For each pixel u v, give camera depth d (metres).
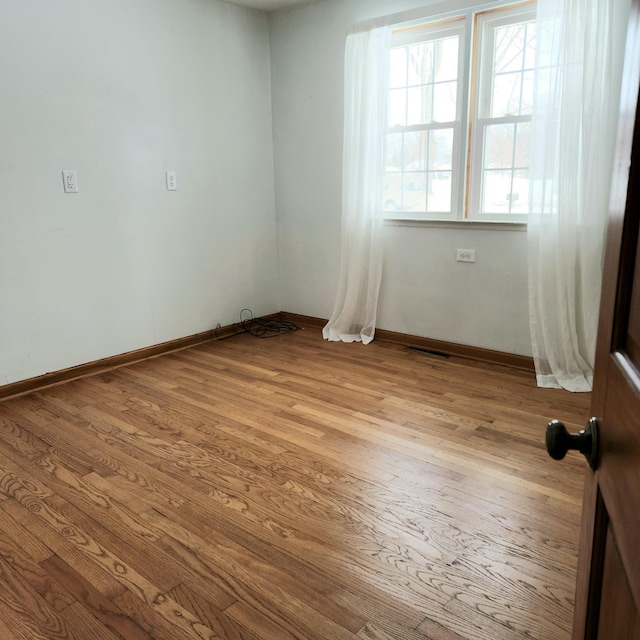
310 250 4.38
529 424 2.64
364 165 3.76
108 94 3.28
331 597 1.57
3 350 3.02
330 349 3.90
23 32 2.86
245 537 1.84
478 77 3.34
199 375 3.40
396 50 3.67
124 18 3.29
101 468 2.29
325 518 1.94
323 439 2.52
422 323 3.85
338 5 3.78
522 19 3.13
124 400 3.01
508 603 1.54
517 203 3.36
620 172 0.67
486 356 3.57
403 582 1.63
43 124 3.01
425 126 3.61
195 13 3.69
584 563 0.81
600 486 0.71
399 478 2.19
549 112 2.90
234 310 4.34
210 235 4.05
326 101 3.99
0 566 1.72
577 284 3.05
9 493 2.12
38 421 2.76
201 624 1.48
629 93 0.64
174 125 3.67
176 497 2.08
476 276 3.52
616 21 2.71
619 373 0.62
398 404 2.90
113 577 1.67
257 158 4.32
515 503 2.01
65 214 3.18
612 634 0.63
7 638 1.45
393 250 3.88
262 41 4.20
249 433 2.59
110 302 3.49
